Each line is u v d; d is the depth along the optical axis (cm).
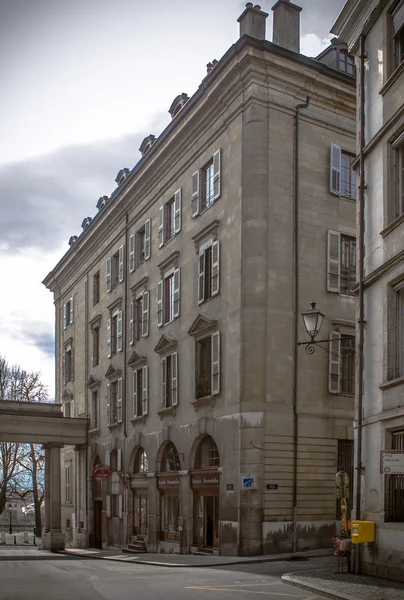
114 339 3894
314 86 2695
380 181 1673
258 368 2433
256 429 2392
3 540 5584
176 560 2277
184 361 2922
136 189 3584
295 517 2395
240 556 2311
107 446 3794
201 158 2923
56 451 3978
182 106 3150
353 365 2667
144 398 3309
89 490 4050
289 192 2597
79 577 1677
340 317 2644
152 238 3434
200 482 2689
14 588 1411
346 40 1900
